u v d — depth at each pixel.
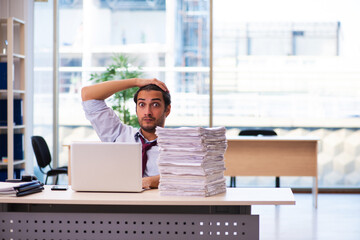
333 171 7.23
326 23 7.20
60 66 7.27
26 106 6.39
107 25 7.27
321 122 7.23
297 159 6.06
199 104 7.21
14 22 6.23
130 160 2.74
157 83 3.09
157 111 3.07
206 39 7.20
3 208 2.82
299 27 7.23
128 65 7.24
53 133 7.24
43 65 7.19
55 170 5.91
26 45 6.44
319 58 7.22
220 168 2.79
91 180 2.76
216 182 2.74
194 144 2.60
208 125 7.21
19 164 6.34
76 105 7.28
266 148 6.08
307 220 5.36
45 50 7.20
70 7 7.27
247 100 7.27
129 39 7.27
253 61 7.26
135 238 2.69
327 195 6.96
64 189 2.85
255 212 5.80
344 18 7.19
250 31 7.24
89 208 2.95
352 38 7.19
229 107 7.27
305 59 7.23
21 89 6.34
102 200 2.54
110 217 2.69
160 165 2.66
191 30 7.21
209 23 7.17
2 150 6.12
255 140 5.96
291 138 5.98
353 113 7.20
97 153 2.75
